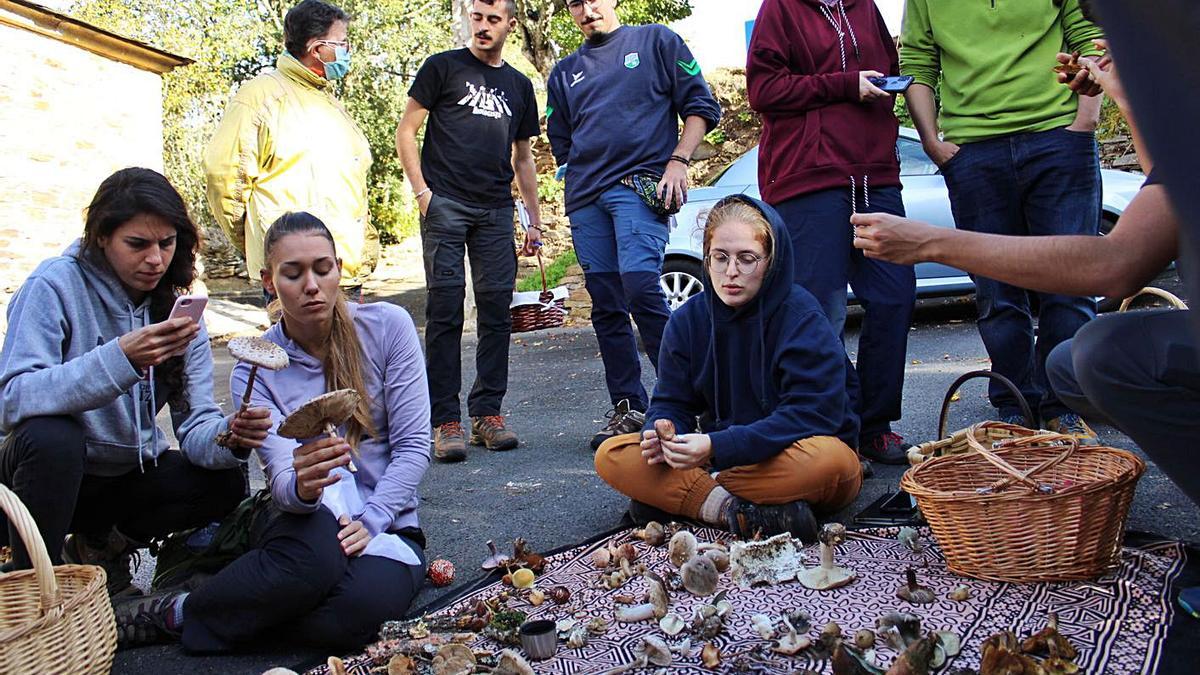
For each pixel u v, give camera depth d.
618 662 2.13
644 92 4.29
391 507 2.63
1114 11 0.88
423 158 4.51
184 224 2.62
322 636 2.34
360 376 2.71
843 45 3.52
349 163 4.06
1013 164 3.57
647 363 7.13
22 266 11.25
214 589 2.35
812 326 2.96
